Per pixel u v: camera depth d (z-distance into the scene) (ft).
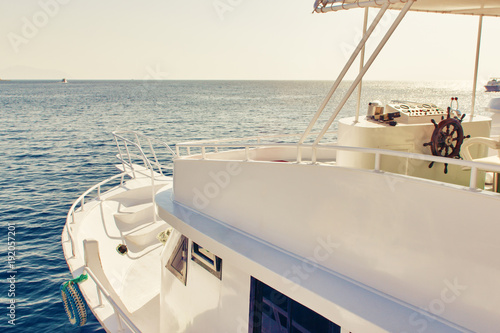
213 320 13.98
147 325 20.71
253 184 12.77
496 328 7.50
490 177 15.58
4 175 84.58
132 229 29.81
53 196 67.77
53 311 31.86
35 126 178.50
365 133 12.85
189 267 15.26
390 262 9.19
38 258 42.06
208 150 39.47
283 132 149.28
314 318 10.37
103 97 408.67
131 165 37.70
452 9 16.02
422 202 8.48
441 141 12.73
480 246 7.63
